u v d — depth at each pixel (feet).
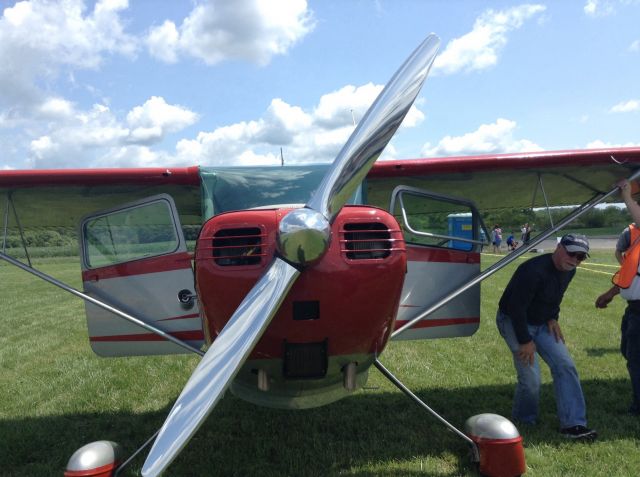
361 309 7.05
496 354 16.65
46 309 30.19
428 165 10.54
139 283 10.64
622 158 10.42
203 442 10.25
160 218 10.35
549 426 10.41
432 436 10.18
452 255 11.41
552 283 9.80
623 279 11.09
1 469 9.27
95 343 10.96
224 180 10.27
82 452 8.00
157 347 10.73
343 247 6.97
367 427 10.75
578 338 18.07
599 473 8.37
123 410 12.43
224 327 6.63
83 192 10.81
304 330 6.97
